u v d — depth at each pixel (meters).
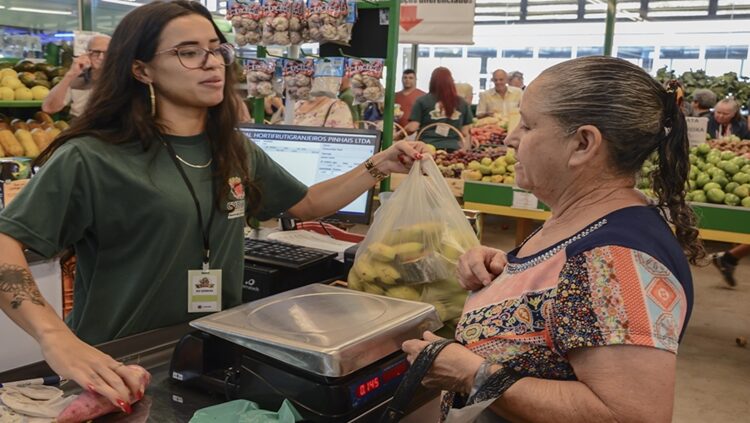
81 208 1.35
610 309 0.81
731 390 3.26
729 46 8.48
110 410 1.03
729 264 4.66
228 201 1.52
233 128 1.54
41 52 4.77
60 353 1.07
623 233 0.86
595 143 0.89
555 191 0.97
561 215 0.98
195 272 1.47
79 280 1.49
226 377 1.11
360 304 1.27
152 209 1.39
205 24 1.41
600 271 0.84
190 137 1.48
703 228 3.48
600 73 0.89
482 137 6.09
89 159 1.34
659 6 8.70
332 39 2.36
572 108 0.89
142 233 1.41
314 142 2.25
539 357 0.89
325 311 1.22
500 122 6.52
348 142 2.21
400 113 7.23
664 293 0.82
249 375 1.09
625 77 0.89
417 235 1.56
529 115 0.94
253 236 2.29
